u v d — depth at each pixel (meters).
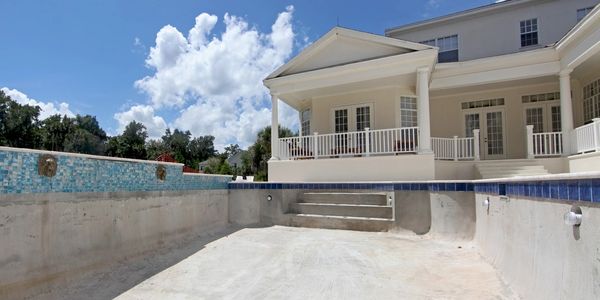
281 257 5.58
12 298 3.52
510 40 14.95
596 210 1.86
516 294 3.50
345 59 12.41
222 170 36.59
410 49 11.16
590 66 10.80
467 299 3.61
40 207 3.95
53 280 4.04
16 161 3.69
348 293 3.98
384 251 5.82
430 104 14.91
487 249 5.12
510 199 3.86
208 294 4.03
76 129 53.41
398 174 10.73
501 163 11.38
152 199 6.10
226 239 7.01
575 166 9.97
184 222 7.03
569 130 10.62
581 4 13.99
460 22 15.94
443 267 4.84
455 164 11.84
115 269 4.94
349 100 14.17
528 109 13.38
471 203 6.41
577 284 2.13
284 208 8.69
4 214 3.51
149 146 63.69
